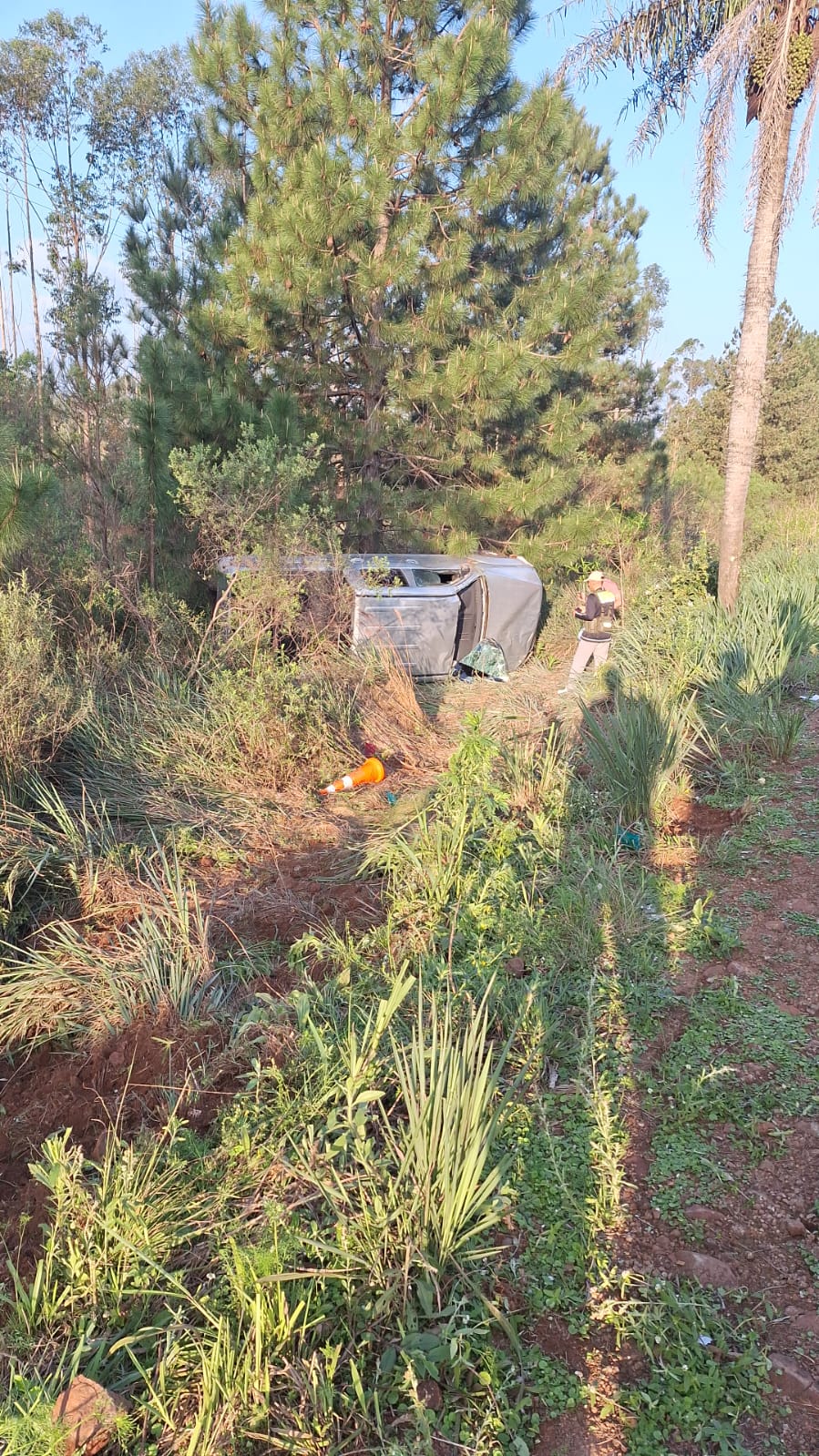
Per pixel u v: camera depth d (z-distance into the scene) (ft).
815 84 29.68
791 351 79.61
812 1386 7.41
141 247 47.98
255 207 31.94
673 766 19.77
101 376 45.32
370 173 30.50
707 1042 11.85
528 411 39.06
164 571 32.63
